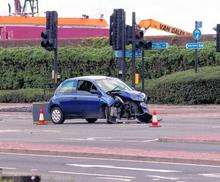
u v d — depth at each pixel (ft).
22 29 521.65
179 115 236.43
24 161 113.09
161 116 230.89
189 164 106.32
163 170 99.81
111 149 124.47
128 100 192.24
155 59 347.15
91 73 371.97
